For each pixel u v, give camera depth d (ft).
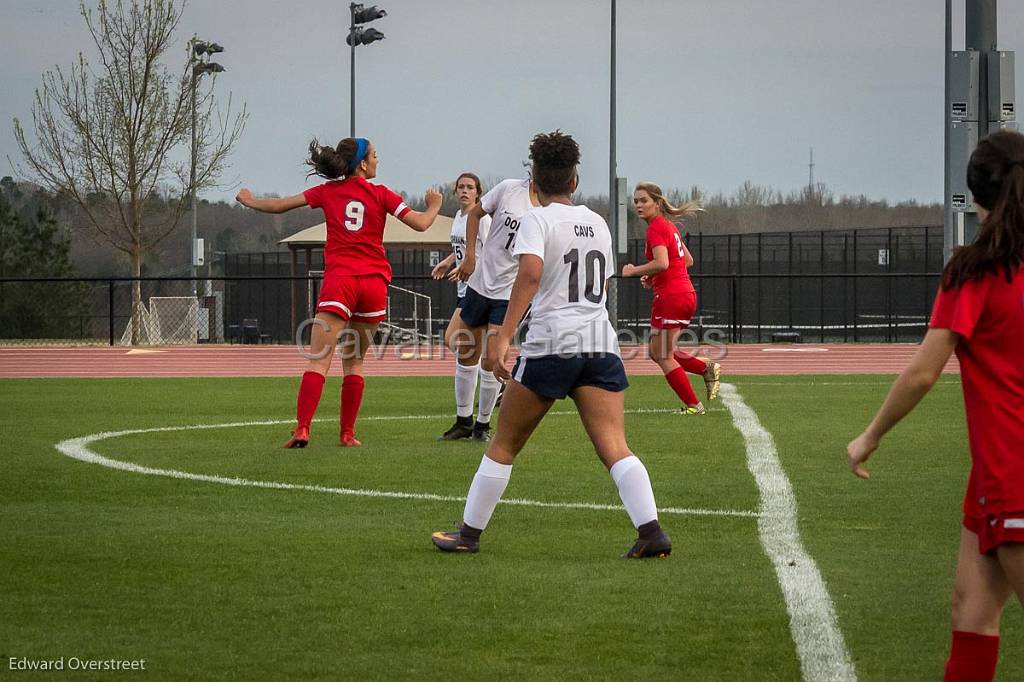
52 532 62.95
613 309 264.93
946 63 230.89
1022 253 31.83
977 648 33.50
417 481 79.66
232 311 367.66
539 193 57.77
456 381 101.14
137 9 307.58
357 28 343.26
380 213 96.94
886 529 63.72
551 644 43.52
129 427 111.14
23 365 213.66
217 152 332.19
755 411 123.13
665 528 63.82
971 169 33.09
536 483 78.38
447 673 40.42
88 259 447.42
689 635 44.57
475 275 99.30
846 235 313.53
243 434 105.60
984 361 32.37
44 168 312.71
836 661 41.42
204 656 42.16
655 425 110.42
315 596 50.03
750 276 262.67
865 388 153.07
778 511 68.54
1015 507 31.60
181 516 67.51
